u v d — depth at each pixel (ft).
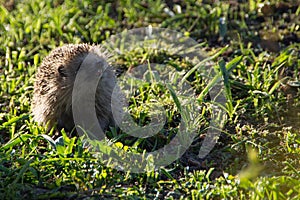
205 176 27.04
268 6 46.14
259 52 40.75
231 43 41.88
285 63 37.81
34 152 28.86
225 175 26.48
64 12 46.26
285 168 27.48
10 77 38.14
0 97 35.65
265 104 33.17
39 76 33.12
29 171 26.81
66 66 31.81
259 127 31.68
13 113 33.73
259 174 27.12
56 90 31.78
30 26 44.01
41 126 32.32
